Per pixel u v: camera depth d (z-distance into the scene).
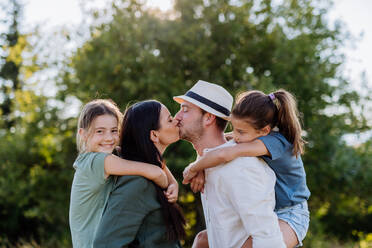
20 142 9.75
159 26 8.12
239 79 8.29
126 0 8.61
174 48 8.22
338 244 9.05
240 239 1.87
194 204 8.20
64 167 9.21
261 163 1.93
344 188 8.30
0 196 9.86
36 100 9.56
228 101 2.22
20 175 9.73
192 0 8.24
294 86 7.79
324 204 9.09
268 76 8.04
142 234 1.71
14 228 10.75
